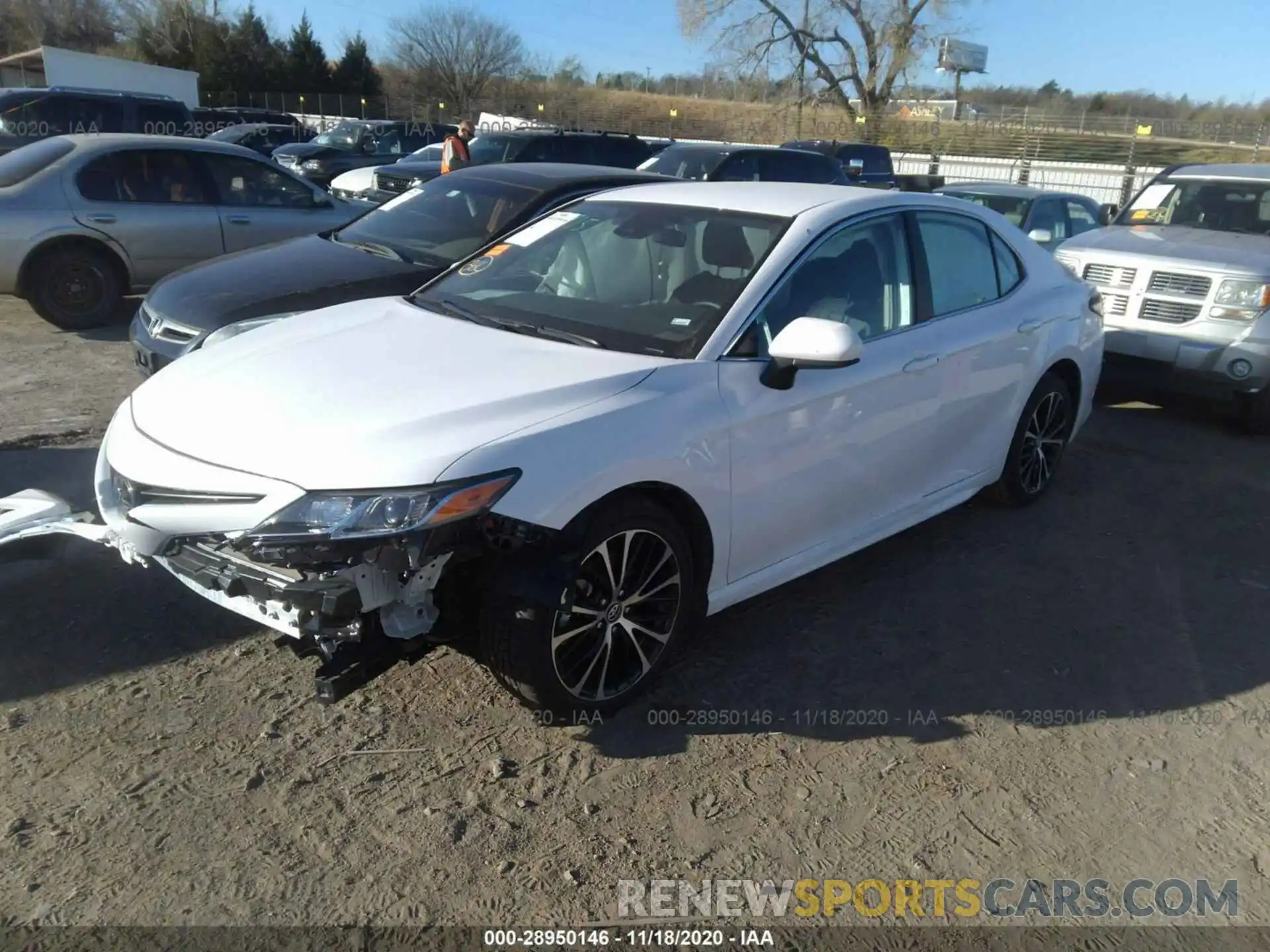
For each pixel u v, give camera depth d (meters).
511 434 2.97
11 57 39.47
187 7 54.97
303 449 2.91
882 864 2.83
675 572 3.42
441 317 3.99
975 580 4.63
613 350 3.59
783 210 4.12
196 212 9.02
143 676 3.50
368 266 6.26
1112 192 22.58
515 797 3.00
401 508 2.76
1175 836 3.01
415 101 52.88
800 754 3.28
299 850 2.75
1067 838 2.98
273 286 5.93
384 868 2.71
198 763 3.07
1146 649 4.10
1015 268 5.09
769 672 3.76
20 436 5.85
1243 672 3.96
